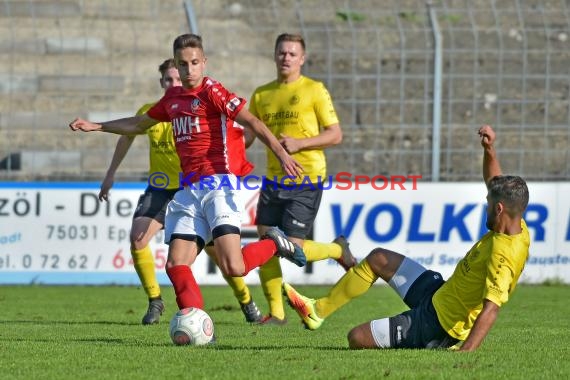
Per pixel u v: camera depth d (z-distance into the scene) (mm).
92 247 38094
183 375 14180
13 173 41594
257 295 35656
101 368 15078
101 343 19094
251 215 37656
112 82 49469
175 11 52219
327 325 25219
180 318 18047
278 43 26047
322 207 38188
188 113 18906
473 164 43750
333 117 25750
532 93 49156
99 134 46188
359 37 50250
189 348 17672
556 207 38906
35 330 22938
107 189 26594
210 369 14789
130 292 35938
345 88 48156
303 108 25797
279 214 26266
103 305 31531
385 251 18250
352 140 40500
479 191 38594
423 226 38469
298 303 18906
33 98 49188
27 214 37938
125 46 51969
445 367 14805
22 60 51906
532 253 38969
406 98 48156
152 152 25531
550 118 47969
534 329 24000
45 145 45969
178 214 19172
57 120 46312
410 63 49188
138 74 50500
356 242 38281
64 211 38031
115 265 38250
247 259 19250
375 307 31719
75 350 17562
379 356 15961
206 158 18969
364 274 18344
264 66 48906
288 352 17047
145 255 25109
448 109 44406
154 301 25359
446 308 16500
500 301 15766
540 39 51469
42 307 30766
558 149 45969
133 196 38156
